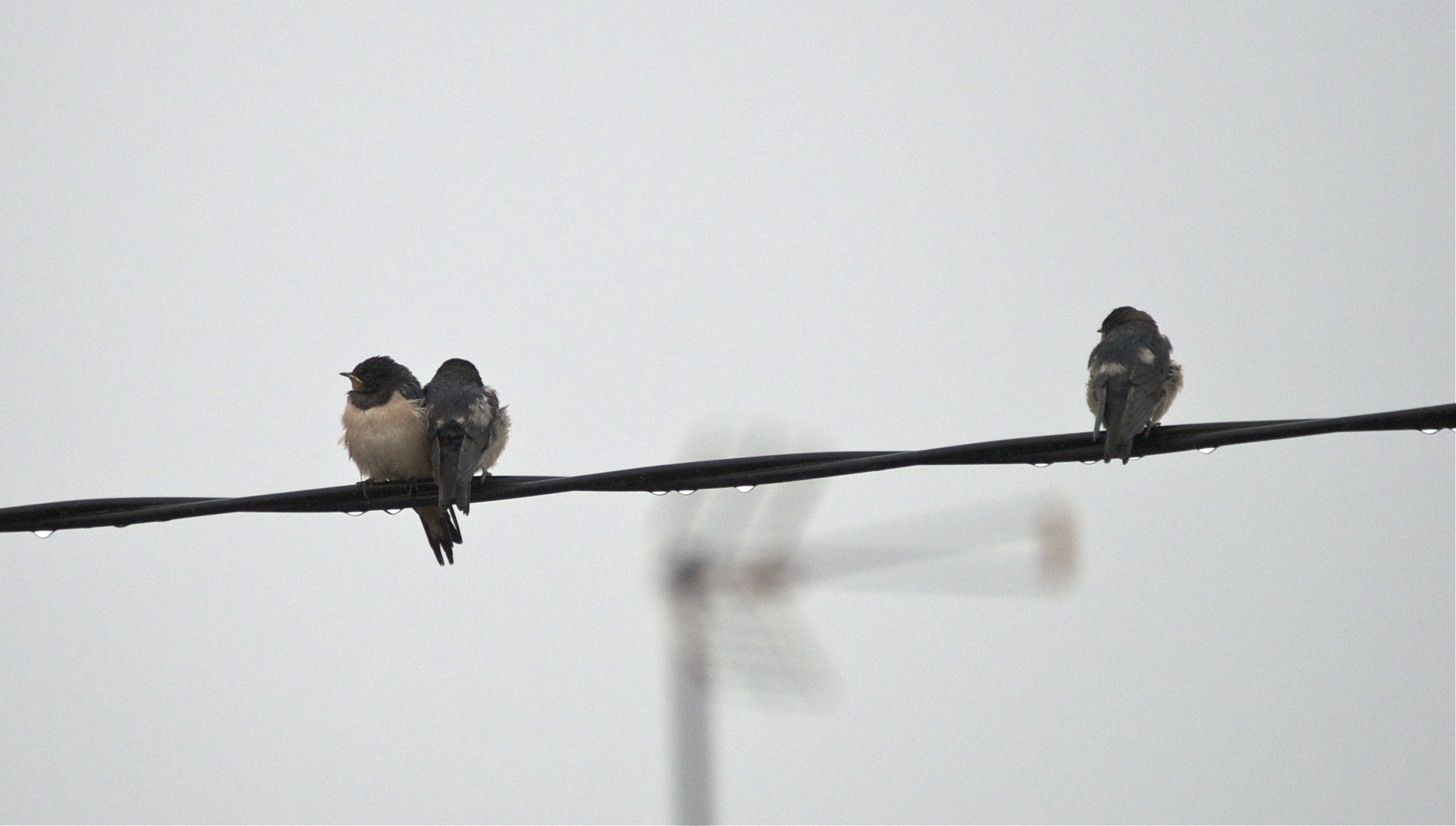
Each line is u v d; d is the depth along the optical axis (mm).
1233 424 12203
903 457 12266
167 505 12625
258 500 12672
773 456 12352
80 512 12547
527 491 13367
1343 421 11617
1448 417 11250
